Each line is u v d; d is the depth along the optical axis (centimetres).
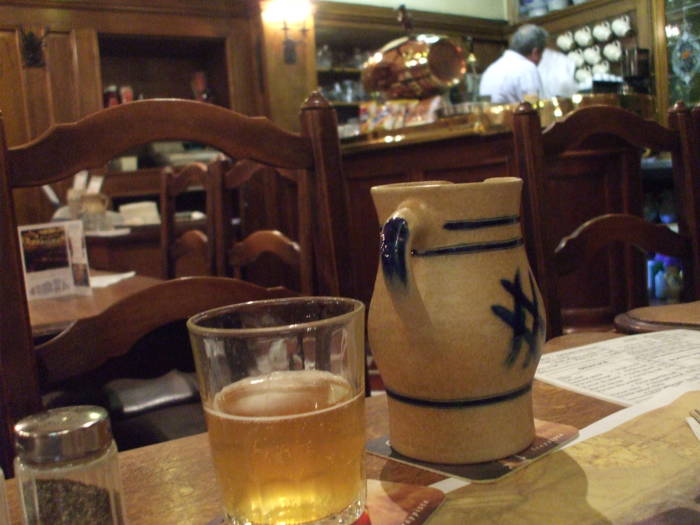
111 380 137
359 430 41
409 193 48
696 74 441
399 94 278
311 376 41
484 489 45
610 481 45
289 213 328
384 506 44
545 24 516
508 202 48
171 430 116
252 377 40
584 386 65
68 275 156
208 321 43
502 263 48
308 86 438
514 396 49
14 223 71
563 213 266
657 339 80
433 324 46
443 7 514
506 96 375
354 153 294
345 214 94
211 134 83
